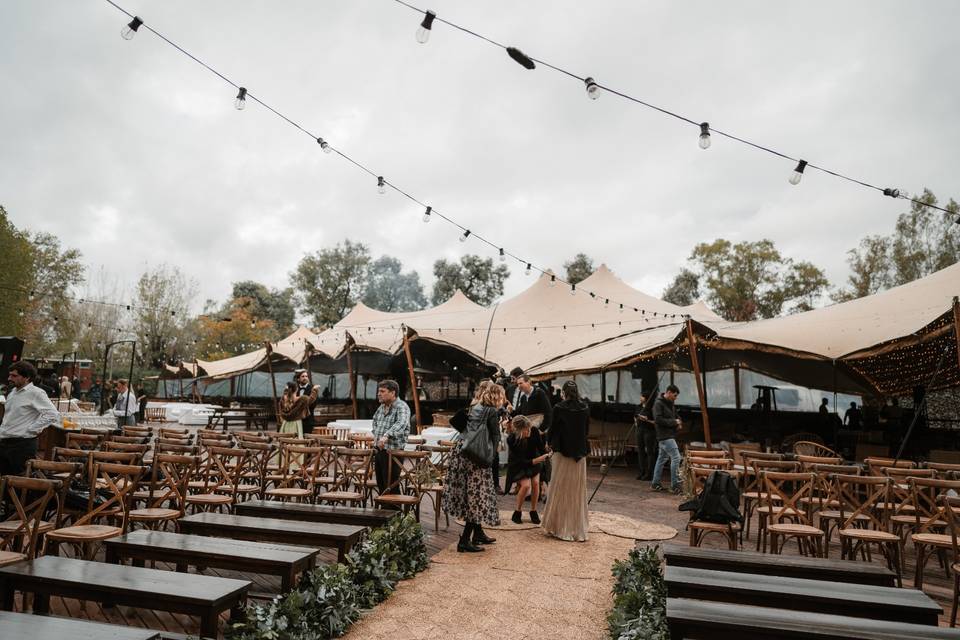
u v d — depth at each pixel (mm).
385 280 49125
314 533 4512
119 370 30750
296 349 21250
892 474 6125
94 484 4773
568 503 6316
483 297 41969
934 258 31672
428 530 6738
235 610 3846
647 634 3307
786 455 7238
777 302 37875
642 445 11164
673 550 4230
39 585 3295
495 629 3920
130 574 3381
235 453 6195
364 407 22312
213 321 38312
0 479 4008
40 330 33469
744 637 2791
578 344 14891
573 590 4707
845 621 2873
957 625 4203
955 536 4203
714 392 17750
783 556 4070
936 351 12945
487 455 5648
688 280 40750
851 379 15391
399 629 3881
